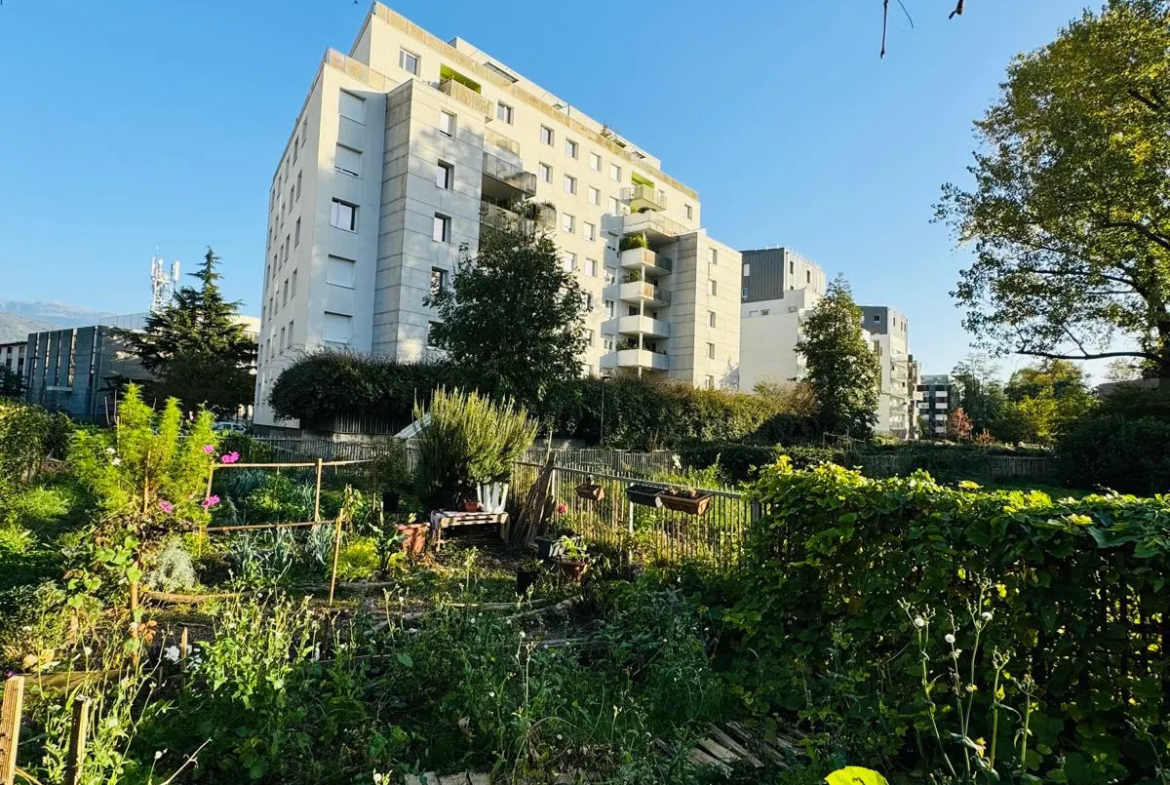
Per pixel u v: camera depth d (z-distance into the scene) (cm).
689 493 559
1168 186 1597
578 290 1789
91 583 362
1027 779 204
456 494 893
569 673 353
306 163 2422
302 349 2209
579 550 638
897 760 281
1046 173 1820
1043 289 1998
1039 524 253
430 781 268
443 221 2536
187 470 495
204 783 254
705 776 271
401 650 352
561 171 3406
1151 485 1725
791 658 352
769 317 5294
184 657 332
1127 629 234
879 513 322
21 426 905
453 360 1739
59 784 207
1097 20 1658
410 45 2689
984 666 267
